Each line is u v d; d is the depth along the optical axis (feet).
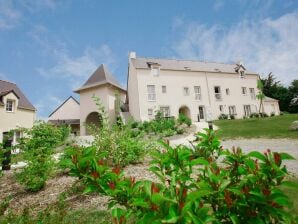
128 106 118.62
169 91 111.04
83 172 4.75
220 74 124.47
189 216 3.54
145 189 4.24
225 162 5.87
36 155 19.25
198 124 87.81
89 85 110.11
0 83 86.02
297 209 10.71
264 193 4.17
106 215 12.08
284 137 46.68
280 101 188.55
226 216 4.61
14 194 18.40
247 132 58.75
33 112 91.76
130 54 118.42
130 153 22.84
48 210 11.07
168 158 5.47
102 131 23.04
